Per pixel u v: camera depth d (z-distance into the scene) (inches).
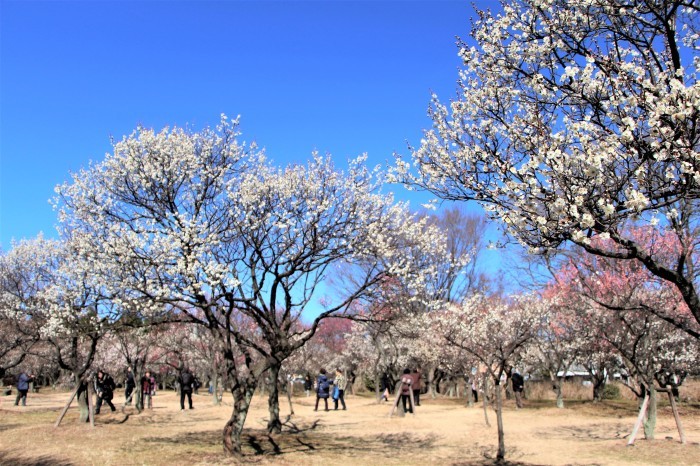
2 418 711.1
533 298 800.9
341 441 534.0
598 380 903.1
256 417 788.0
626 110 222.5
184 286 419.5
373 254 483.8
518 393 876.6
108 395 780.6
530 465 398.6
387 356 1261.1
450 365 950.4
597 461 407.2
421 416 762.2
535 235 233.8
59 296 584.7
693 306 220.7
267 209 485.4
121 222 472.1
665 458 408.2
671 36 228.4
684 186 212.2
